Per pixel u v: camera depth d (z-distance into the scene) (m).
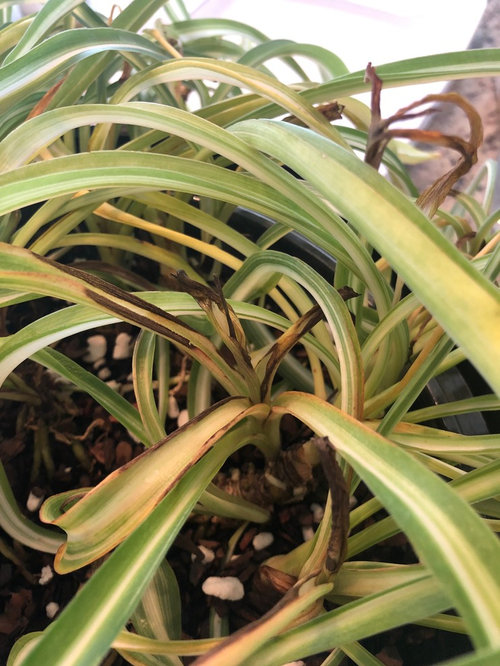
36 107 0.12
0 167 0.10
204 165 0.10
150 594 0.11
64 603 0.13
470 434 0.13
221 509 0.12
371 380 0.12
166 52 0.15
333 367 0.11
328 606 0.11
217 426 0.09
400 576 0.08
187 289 0.08
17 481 0.14
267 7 0.29
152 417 0.11
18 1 0.16
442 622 0.10
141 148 0.14
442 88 0.26
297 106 0.10
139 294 0.10
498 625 0.05
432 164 0.26
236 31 0.18
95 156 0.09
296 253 0.17
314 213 0.09
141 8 0.14
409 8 0.30
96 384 0.12
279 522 0.14
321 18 0.30
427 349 0.10
